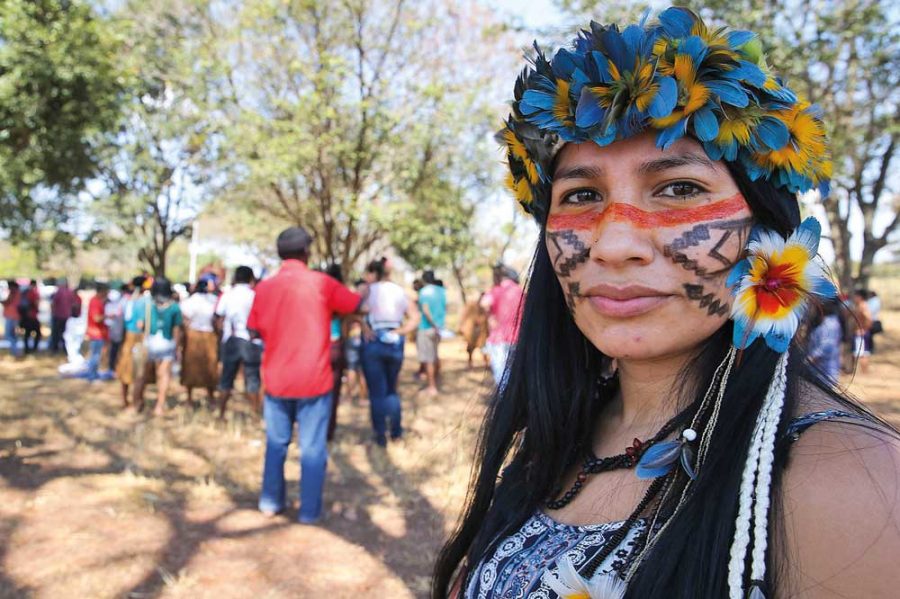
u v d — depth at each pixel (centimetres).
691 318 98
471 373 1099
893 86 841
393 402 606
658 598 87
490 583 110
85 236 1495
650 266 98
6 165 916
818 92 815
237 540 402
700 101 93
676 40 95
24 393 861
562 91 104
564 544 105
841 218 1049
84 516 429
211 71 1219
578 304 107
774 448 84
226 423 690
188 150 1541
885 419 93
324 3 1172
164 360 728
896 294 2542
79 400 813
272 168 1119
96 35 941
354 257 1435
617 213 100
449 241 1455
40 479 497
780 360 94
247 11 1182
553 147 110
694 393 104
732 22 663
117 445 594
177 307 736
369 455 576
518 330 139
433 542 402
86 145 1030
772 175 98
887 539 74
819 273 94
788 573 79
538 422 125
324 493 484
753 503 82
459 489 484
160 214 1725
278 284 422
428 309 868
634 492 105
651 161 98
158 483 492
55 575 350
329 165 1266
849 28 740
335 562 375
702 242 97
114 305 1002
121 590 338
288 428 439
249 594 338
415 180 1359
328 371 430
